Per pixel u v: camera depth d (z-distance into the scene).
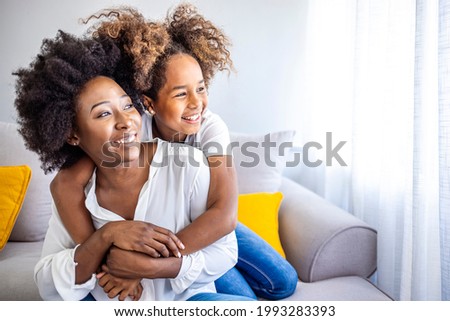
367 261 1.71
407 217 1.58
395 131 1.69
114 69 1.07
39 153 1.08
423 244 1.51
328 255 1.67
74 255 1.04
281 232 1.91
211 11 2.42
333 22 2.18
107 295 1.11
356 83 1.92
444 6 1.38
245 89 2.49
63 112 0.99
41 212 1.92
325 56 2.23
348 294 1.54
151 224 1.03
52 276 1.05
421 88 1.48
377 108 1.84
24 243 1.90
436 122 1.50
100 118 0.99
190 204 1.11
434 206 1.50
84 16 2.37
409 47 1.62
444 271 1.44
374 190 1.89
